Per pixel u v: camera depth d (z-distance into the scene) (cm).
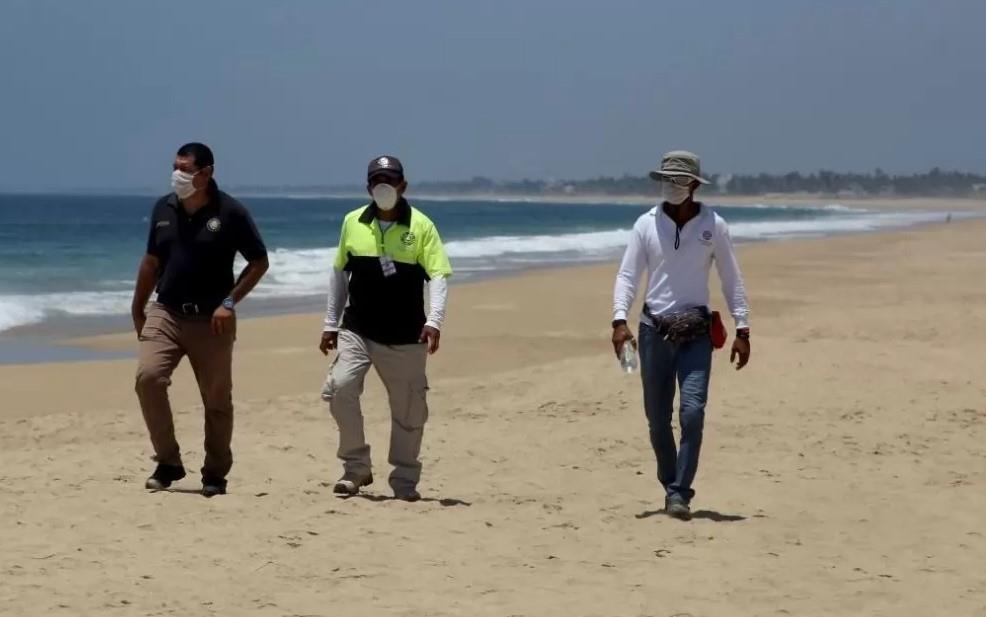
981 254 7025
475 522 1128
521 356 2672
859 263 6119
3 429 1753
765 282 4781
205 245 1174
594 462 1521
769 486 1353
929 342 2522
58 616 806
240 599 856
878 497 1294
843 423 1720
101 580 894
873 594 912
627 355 1125
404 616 827
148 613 818
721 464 1474
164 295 1191
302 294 4450
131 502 1168
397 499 1231
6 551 975
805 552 1040
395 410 1226
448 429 1741
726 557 1015
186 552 981
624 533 1095
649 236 1120
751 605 879
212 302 1187
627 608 861
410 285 1191
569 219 19050
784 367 2142
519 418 1827
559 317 3500
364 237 1182
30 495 1207
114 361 2617
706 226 1109
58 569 923
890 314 3156
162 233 1184
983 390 1956
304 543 1021
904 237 9781
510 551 1021
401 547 1020
